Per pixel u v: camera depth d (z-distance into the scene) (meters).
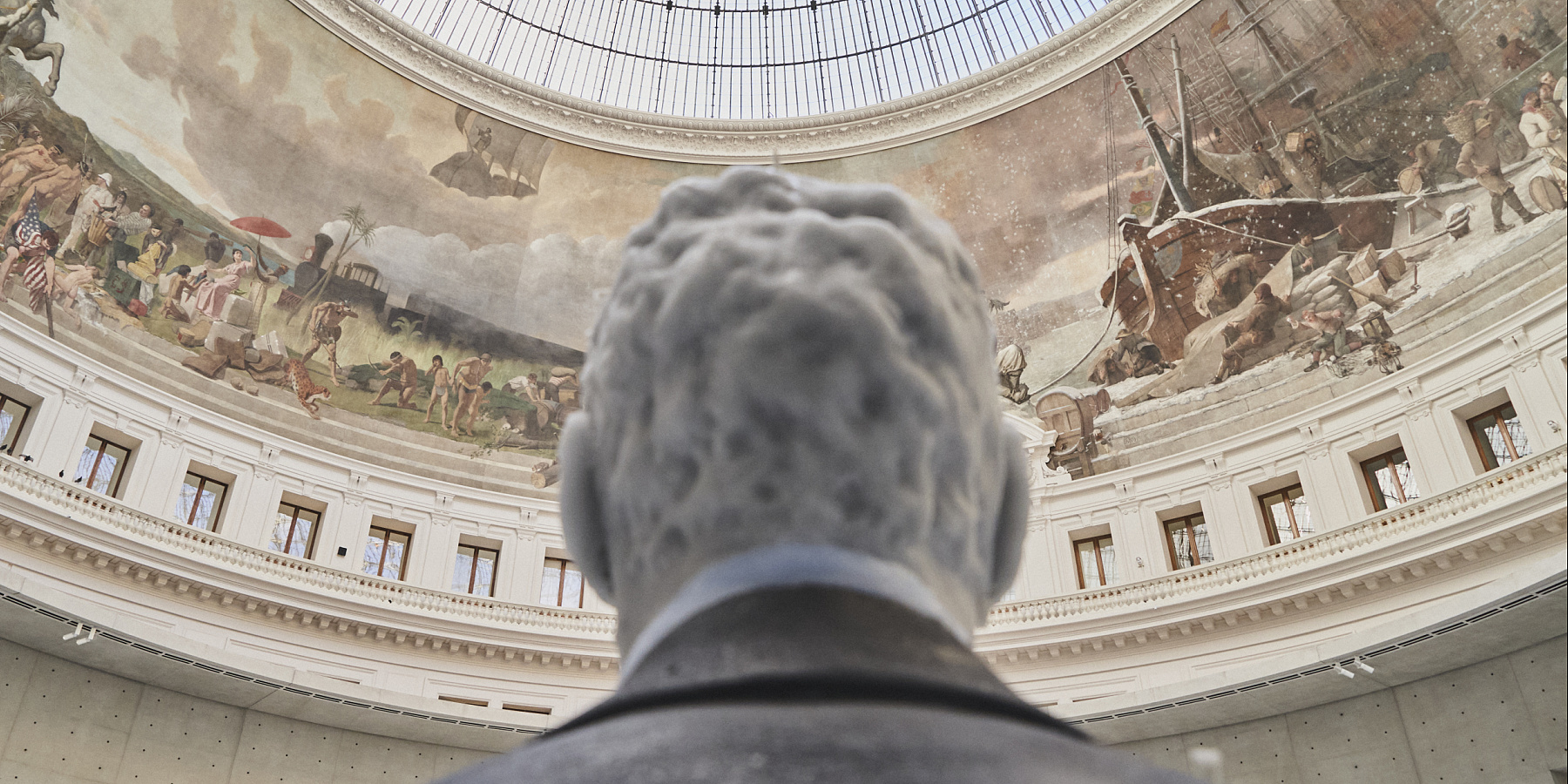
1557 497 18.62
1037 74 29.36
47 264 22.77
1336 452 24.39
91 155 23.66
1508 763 16.62
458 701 24.61
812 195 1.02
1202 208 27.91
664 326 0.89
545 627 25.77
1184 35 27.34
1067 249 30.00
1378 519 21.36
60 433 22.22
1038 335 30.03
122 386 23.62
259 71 26.55
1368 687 18.28
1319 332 25.55
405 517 27.64
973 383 0.94
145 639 17.39
